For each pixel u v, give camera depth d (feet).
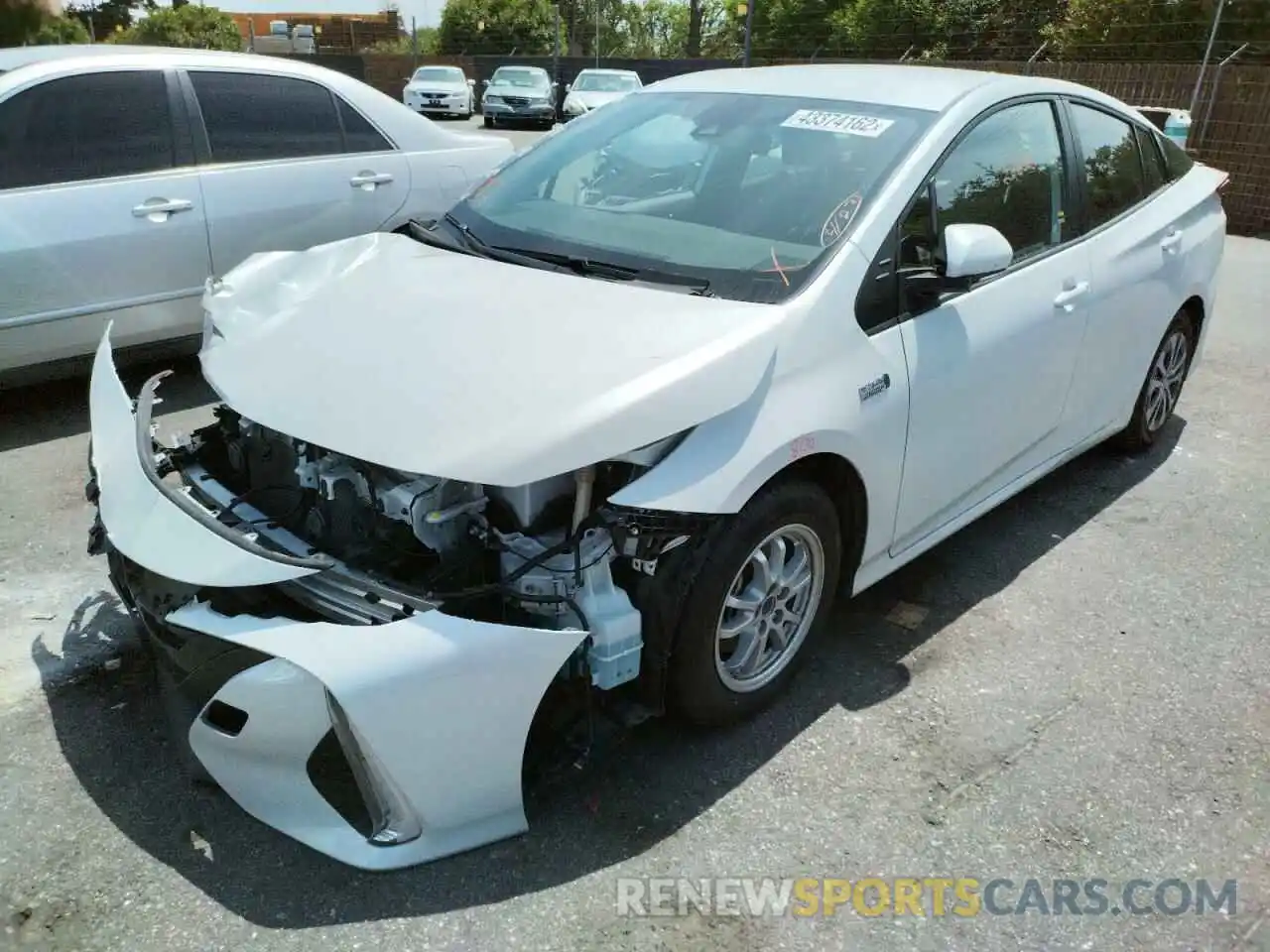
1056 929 7.43
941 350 9.93
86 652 10.14
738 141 10.88
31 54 15.93
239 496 9.16
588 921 7.31
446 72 85.56
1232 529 13.66
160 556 7.48
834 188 9.93
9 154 14.85
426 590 7.45
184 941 7.04
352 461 8.14
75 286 15.44
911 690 10.03
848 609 11.47
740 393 8.00
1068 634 11.12
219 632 7.08
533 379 7.79
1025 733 9.48
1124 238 13.10
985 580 12.19
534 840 8.00
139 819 8.09
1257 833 8.39
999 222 11.09
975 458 11.02
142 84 16.03
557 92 77.10
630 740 9.14
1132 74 45.50
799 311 8.73
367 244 10.89
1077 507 14.19
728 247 9.62
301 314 9.27
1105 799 8.69
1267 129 39.81
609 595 7.75
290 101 17.58
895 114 10.63
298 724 7.02
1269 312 24.99
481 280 9.57
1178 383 15.98
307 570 7.19
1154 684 10.28
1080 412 13.03
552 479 7.71
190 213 16.34
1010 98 11.46
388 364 8.20
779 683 9.55
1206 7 50.16
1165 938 7.39
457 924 7.23
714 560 8.13
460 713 7.04
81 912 7.23
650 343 8.18
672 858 7.90
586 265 9.73
